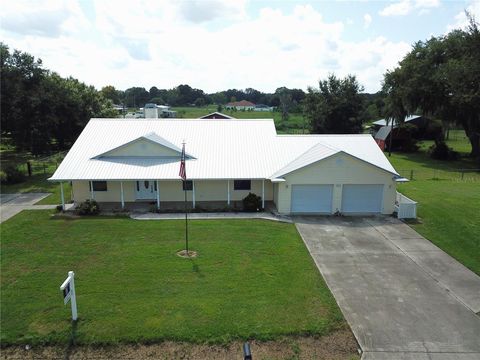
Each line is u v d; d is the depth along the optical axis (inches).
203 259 648.4
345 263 648.4
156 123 1168.2
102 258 652.1
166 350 422.0
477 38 1189.7
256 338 440.1
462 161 1884.8
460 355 421.1
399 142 2234.3
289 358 412.5
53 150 1961.1
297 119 4168.3
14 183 1254.9
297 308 501.0
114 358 412.5
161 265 623.2
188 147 1058.7
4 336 441.7
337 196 927.7
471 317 491.8
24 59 1604.3
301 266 631.8
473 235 770.8
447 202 1001.5
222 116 1991.9
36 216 892.6
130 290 541.0
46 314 482.3
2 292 536.7
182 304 505.4
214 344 430.6
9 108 1515.7
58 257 657.0
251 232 790.5
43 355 417.7
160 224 836.0
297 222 869.2
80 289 543.8
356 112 2421.3
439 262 657.6
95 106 2065.7
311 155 973.2
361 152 1039.6
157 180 932.6
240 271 605.0
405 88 1915.6
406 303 522.9
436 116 1973.4
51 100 1675.7
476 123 1845.5
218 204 994.7
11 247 701.3
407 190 1165.1
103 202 1010.7
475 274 613.9
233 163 998.4
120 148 1008.2
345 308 507.2
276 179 908.6
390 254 690.2
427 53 1876.2
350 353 422.3
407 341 442.0
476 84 1430.9
